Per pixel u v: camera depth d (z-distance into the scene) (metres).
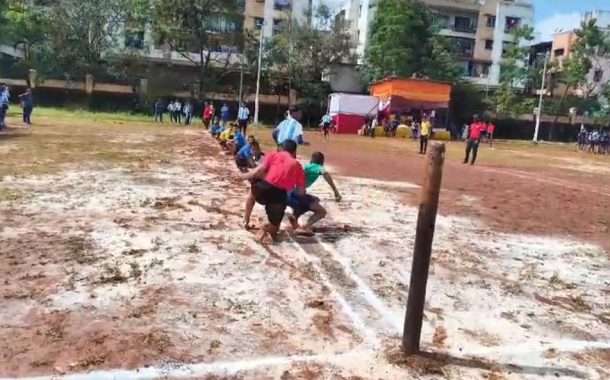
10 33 43.81
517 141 50.81
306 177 8.81
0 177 11.00
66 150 16.47
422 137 25.33
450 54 56.12
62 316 4.75
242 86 47.38
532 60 67.19
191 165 14.76
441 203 11.66
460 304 5.73
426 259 4.33
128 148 18.30
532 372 4.36
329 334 4.78
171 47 48.03
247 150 12.91
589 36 56.84
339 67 52.75
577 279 6.92
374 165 18.70
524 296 6.13
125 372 3.92
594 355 4.76
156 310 4.98
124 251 6.55
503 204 12.14
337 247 7.39
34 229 7.28
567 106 58.06
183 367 4.05
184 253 6.63
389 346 4.61
